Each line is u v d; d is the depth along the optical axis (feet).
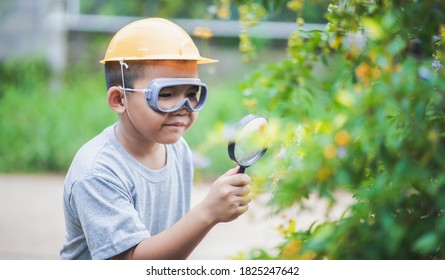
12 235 17.16
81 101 28.07
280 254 6.17
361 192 5.25
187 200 8.62
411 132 4.84
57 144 26.78
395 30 5.91
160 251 6.89
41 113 27.48
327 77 8.65
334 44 7.36
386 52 5.01
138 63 7.29
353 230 5.08
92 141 7.80
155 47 7.29
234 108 26.13
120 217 7.16
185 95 7.43
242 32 10.46
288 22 29.73
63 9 32.07
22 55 31.07
